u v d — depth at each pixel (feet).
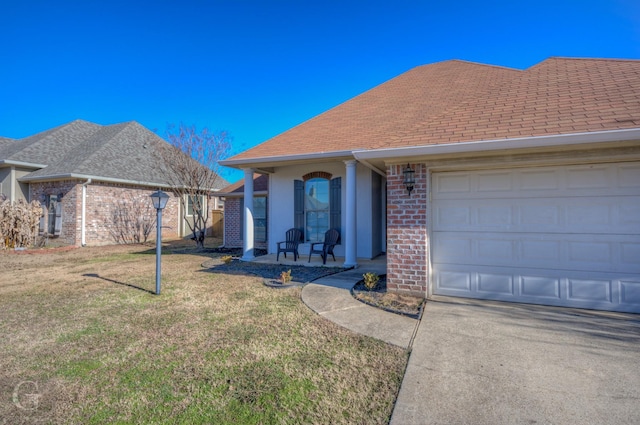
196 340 14.07
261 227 50.90
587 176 17.52
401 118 32.12
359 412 9.11
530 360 11.91
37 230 50.44
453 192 20.17
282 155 30.19
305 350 12.99
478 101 22.58
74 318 17.03
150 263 35.37
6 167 54.44
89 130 70.13
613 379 10.55
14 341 14.16
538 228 18.45
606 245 17.17
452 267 20.17
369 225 34.81
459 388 10.18
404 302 18.76
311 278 25.68
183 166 48.83
